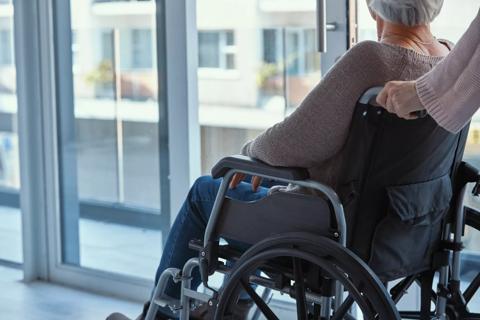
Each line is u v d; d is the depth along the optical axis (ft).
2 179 14.46
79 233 13.14
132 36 12.00
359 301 6.49
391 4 7.07
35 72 12.98
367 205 6.90
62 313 12.00
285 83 10.74
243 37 10.96
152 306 8.52
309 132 6.88
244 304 8.92
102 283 12.85
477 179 7.64
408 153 6.88
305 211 7.02
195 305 8.48
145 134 12.11
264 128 11.00
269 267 7.23
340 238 6.79
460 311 7.80
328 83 6.77
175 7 11.26
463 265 10.07
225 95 11.24
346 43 10.03
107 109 12.46
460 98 6.25
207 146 11.50
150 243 12.38
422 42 7.22
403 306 10.18
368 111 6.59
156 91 11.86
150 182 12.20
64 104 12.91
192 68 11.36
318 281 7.00
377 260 7.09
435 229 7.59
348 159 6.81
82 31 12.50
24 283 13.37
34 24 12.85
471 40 6.15
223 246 7.79
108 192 12.70
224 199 7.52
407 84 6.43
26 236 13.35
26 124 13.04
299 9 10.46
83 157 12.86
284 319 11.14
